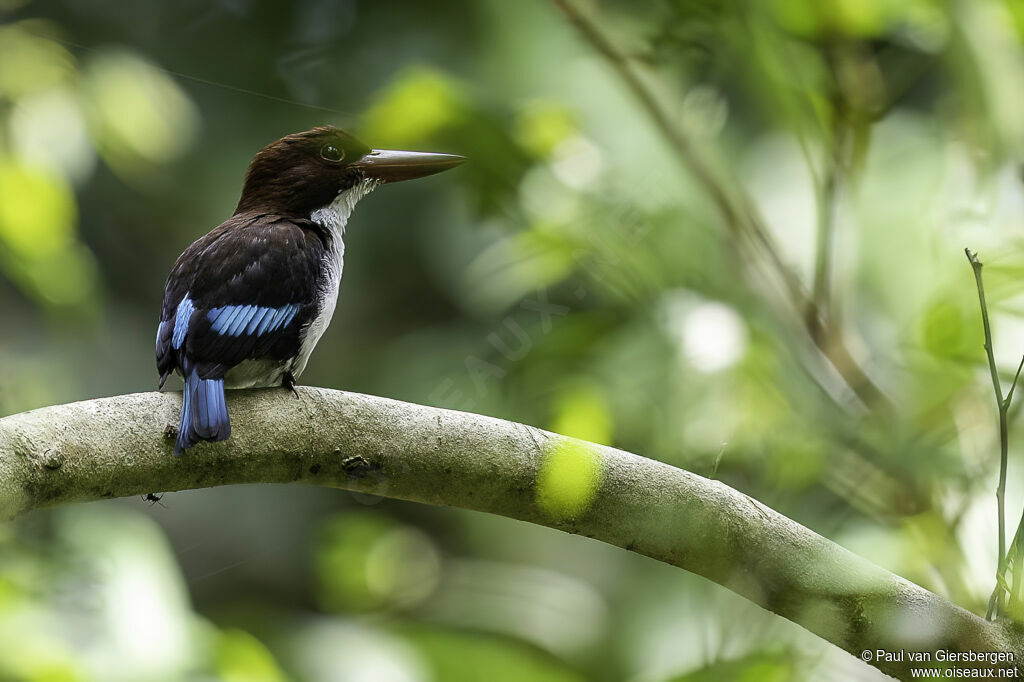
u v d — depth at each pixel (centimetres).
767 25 863
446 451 614
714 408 812
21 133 869
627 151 905
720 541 616
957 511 784
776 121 896
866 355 886
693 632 895
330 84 1157
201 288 725
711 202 886
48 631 707
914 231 897
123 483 592
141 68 966
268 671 735
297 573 1253
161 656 709
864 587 604
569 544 1091
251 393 614
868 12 873
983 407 797
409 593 1038
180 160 1172
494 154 882
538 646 983
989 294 782
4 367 1144
